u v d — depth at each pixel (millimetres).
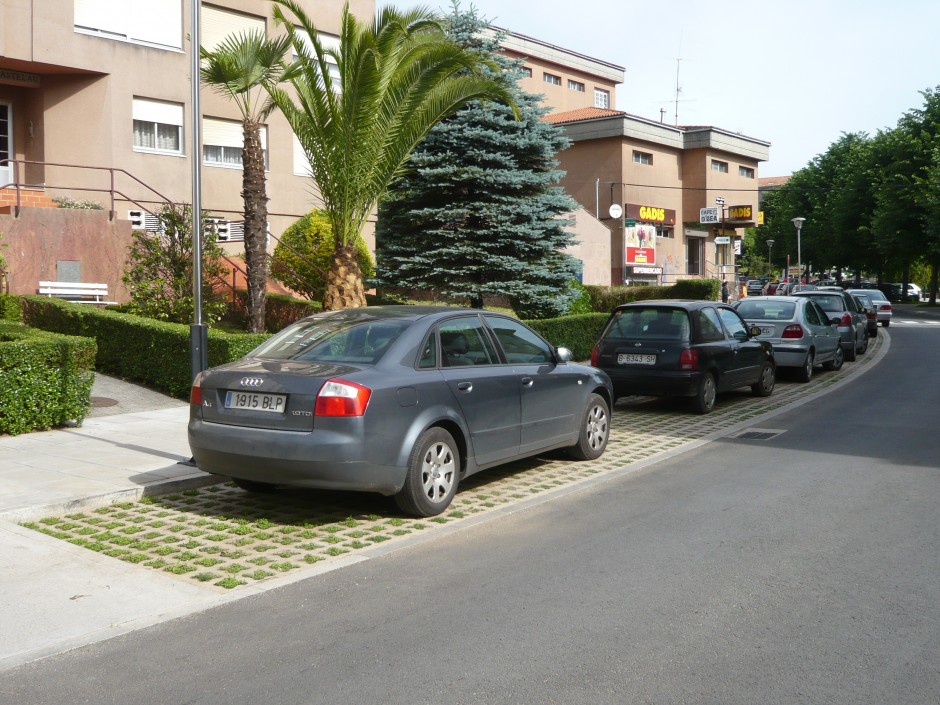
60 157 19953
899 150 52312
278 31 22688
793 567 5320
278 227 23094
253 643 4242
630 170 42906
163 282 14750
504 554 5652
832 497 7125
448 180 17781
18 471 7734
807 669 3879
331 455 5965
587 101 51344
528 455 7777
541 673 3859
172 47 20969
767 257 91750
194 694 3707
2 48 18141
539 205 18516
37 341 9812
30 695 3715
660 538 5984
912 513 6582
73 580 5141
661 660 3984
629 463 8656
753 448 9477
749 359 13219
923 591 4871
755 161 51750
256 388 6250
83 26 19406
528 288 18125
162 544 5891
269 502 7074
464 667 3932
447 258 17812
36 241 15812
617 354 11984
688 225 47688
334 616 4586
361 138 12711
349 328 6914
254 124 13820
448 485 6730
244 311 17594
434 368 6777
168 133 21000
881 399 13492
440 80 13250
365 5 24750
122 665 4008
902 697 3607
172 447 8891
